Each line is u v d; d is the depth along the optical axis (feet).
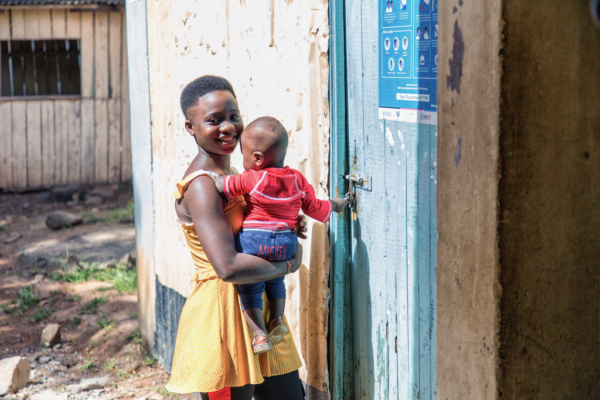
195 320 8.82
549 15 6.26
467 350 6.93
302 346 11.46
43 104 42.52
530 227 6.52
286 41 11.16
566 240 6.75
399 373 9.61
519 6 6.10
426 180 8.59
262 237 8.46
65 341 19.38
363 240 10.27
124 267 26.73
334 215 10.44
